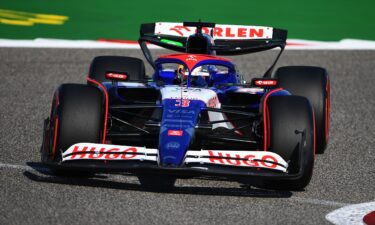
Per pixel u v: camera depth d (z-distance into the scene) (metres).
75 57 53.03
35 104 41.56
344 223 24.69
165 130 26.77
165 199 26.34
